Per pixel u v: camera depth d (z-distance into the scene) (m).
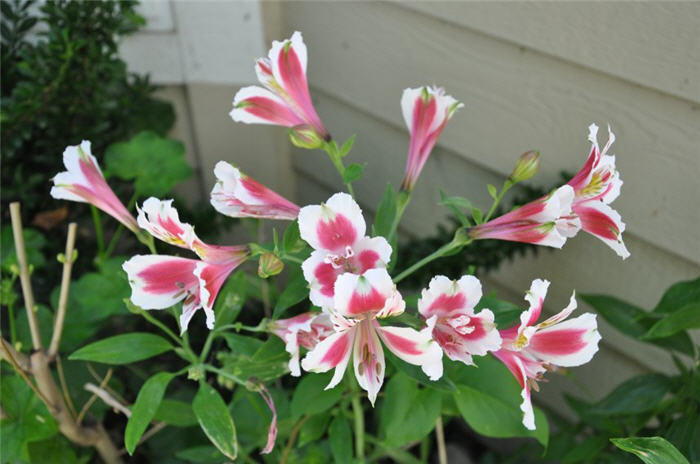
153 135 0.74
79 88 0.70
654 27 0.52
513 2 0.59
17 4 0.70
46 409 0.60
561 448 0.68
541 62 0.59
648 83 0.54
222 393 0.75
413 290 0.71
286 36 0.79
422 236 0.76
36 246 0.71
